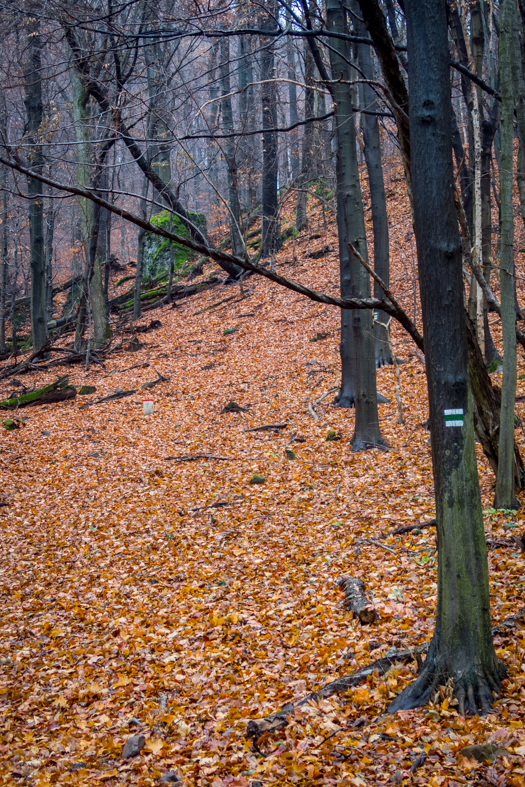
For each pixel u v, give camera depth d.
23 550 9.51
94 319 25.05
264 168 18.70
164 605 7.09
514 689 3.85
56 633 6.74
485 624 3.94
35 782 3.96
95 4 8.83
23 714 5.13
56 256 45.41
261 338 21.30
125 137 6.50
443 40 3.84
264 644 5.71
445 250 3.85
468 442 3.90
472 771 3.21
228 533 9.00
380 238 15.82
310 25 7.50
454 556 3.91
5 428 16.53
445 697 3.84
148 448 13.98
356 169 11.23
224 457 12.63
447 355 3.88
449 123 3.87
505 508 7.48
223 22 9.38
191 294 29.94
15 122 19.27
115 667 5.80
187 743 4.26
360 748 3.66
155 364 21.27
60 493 11.91
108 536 9.66
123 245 48.19
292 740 3.90
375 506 8.88
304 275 25.00
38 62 11.16
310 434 13.10
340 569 7.12
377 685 4.42
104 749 4.35
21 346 30.44
